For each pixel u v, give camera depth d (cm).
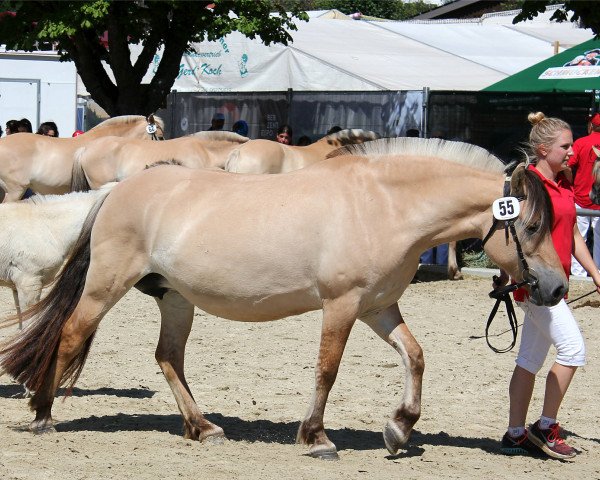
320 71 2138
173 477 584
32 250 847
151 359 993
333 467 618
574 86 1788
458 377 923
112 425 737
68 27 1719
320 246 634
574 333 642
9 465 602
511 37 2747
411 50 2411
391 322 664
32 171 1619
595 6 1497
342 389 869
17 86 2598
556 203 643
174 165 719
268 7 1830
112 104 1933
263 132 1988
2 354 702
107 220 696
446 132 1673
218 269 657
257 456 643
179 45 1888
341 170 649
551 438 652
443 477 600
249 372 934
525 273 614
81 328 702
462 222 633
